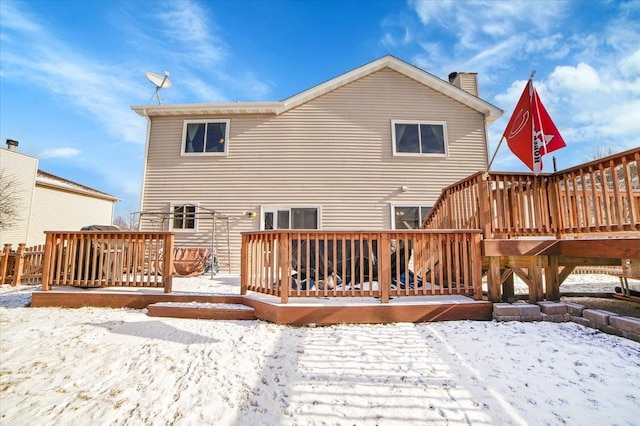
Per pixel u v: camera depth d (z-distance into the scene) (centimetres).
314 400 273
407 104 1046
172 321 480
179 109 1015
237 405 270
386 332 418
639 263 427
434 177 1016
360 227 989
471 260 502
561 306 454
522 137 531
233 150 1023
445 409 256
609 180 1420
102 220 2127
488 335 399
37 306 568
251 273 550
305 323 452
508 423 238
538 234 510
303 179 1009
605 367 310
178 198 1005
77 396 289
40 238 1717
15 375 325
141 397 286
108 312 530
